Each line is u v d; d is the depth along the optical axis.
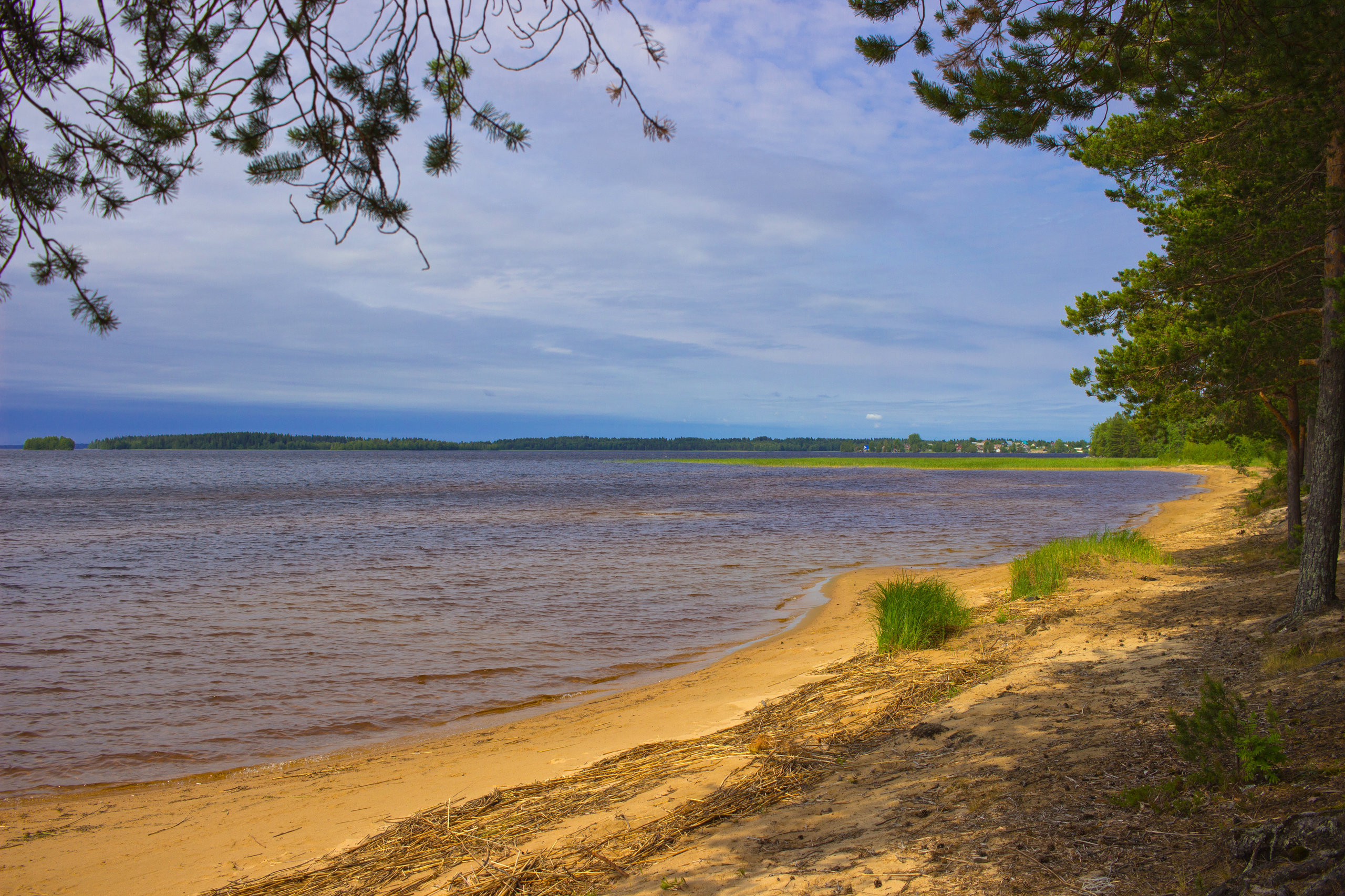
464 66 3.64
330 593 17.67
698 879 3.94
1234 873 2.97
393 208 3.60
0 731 8.67
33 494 61.19
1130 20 5.09
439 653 12.25
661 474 109.50
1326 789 3.50
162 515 41.75
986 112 5.61
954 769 5.23
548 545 27.42
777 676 9.99
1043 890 3.19
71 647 12.63
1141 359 10.40
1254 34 5.36
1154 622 9.88
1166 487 68.75
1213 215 9.13
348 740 8.46
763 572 20.92
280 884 4.82
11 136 3.28
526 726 8.69
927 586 11.86
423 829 5.52
